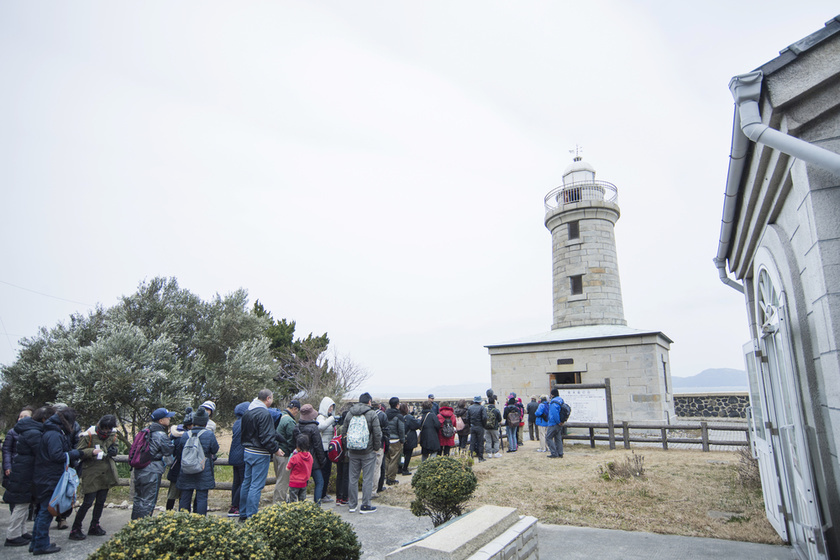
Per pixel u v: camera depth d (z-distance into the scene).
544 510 7.21
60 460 5.99
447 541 3.76
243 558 3.00
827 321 3.65
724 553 5.30
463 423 12.80
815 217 3.71
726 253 7.40
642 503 7.39
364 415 7.52
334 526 3.95
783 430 5.39
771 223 5.16
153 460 6.30
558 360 19.58
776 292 5.23
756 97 3.87
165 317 18.47
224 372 18.30
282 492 7.60
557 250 23.31
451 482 5.57
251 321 20.02
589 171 24.36
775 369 5.54
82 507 6.51
